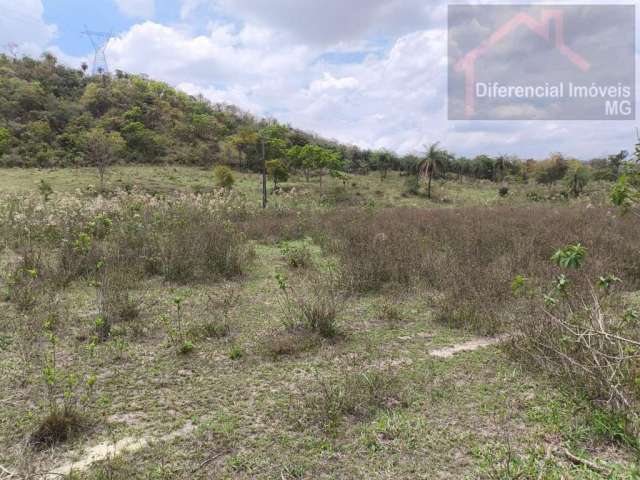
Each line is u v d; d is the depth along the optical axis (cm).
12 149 4369
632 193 277
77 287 570
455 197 4019
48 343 396
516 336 380
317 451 242
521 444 246
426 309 509
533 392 305
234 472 227
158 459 237
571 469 221
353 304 525
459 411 283
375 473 224
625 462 226
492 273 552
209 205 1180
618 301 460
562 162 4988
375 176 5962
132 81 8131
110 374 342
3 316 453
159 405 296
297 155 4797
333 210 1680
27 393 308
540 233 851
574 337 331
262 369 352
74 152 4650
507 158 5888
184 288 593
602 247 669
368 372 335
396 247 707
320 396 302
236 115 8900
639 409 262
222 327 431
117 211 959
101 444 251
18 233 810
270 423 272
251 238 1030
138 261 666
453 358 369
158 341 409
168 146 5900
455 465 229
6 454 241
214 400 302
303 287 594
